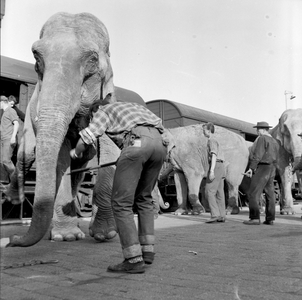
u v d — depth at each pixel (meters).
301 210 10.91
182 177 9.48
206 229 5.63
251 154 6.47
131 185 2.79
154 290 2.25
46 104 3.59
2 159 5.86
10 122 5.89
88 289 2.28
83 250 3.59
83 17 4.27
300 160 8.16
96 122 2.92
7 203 6.47
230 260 3.13
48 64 3.82
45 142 3.40
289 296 2.11
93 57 4.01
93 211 4.37
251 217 6.46
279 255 3.34
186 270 2.78
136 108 3.00
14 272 2.72
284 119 9.26
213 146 6.72
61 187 4.34
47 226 3.10
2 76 6.63
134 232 2.75
